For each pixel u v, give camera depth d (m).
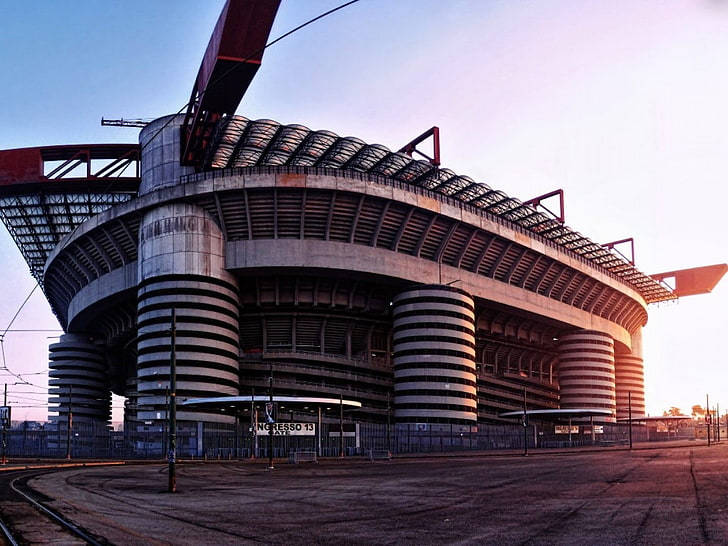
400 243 112.19
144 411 98.69
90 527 19.41
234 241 105.38
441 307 113.44
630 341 175.38
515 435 118.62
